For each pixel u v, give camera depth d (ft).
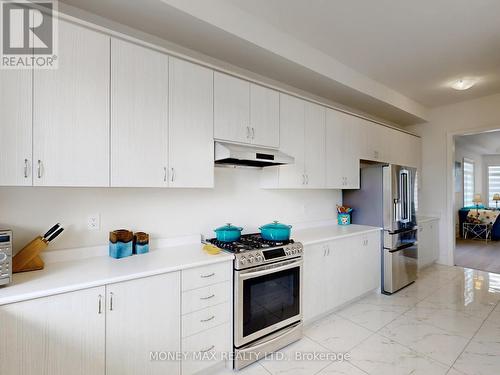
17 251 5.25
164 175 5.93
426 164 15.08
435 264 14.80
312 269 8.30
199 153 6.48
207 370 6.04
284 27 7.65
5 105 4.26
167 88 5.98
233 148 6.78
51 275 4.81
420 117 14.10
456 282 12.09
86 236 6.01
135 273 4.95
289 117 8.53
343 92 10.57
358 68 10.13
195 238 7.64
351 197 12.06
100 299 4.61
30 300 4.02
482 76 10.76
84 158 4.97
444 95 12.90
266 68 8.60
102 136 5.16
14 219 5.23
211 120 6.69
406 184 11.67
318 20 7.32
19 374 3.95
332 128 9.95
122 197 6.50
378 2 6.57
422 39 8.21
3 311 3.84
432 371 6.15
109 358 4.71
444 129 14.43
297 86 10.01
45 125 4.58
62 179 4.75
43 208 5.53
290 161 7.64
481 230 22.08
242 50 7.52
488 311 9.18
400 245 11.23
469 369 6.21
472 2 6.57
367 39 8.24
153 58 5.80
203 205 7.88
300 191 10.61
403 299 10.27
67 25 4.81
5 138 4.25
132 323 4.94
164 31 6.66
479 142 21.62
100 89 5.14
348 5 6.70
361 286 10.07
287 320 7.21
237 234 7.55
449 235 14.40
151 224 6.92
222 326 6.13
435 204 14.83
